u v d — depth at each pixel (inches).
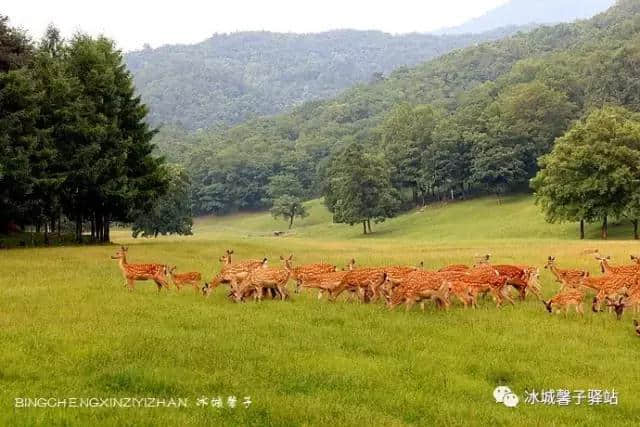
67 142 1455.5
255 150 5905.5
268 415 316.2
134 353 407.8
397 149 4175.7
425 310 588.1
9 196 1330.0
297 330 486.3
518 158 3501.5
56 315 516.7
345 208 3353.8
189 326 495.5
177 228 2714.1
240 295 629.9
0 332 450.6
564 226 2568.9
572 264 944.3
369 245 1685.5
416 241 2037.4
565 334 488.4
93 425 295.1
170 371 373.1
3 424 288.0
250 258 1154.0
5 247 1370.6
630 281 574.2
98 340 433.1
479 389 362.3
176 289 701.3
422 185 3937.0
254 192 5191.9
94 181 1440.7
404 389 357.4
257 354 411.8
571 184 2176.4
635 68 3976.4
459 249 1382.9
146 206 1620.3
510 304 628.1
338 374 377.7
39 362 385.7
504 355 428.5
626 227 2380.7
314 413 316.8
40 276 780.0
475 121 3986.2
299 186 4985.2
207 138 7062.0
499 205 3351.4
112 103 1547.7
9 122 1274.6
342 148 5344.5
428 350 437.7
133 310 547.8
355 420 309.0
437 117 4562.0
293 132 7185.0
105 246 1419.8
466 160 3742.6
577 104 3981.3
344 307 592.7
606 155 2121.1
